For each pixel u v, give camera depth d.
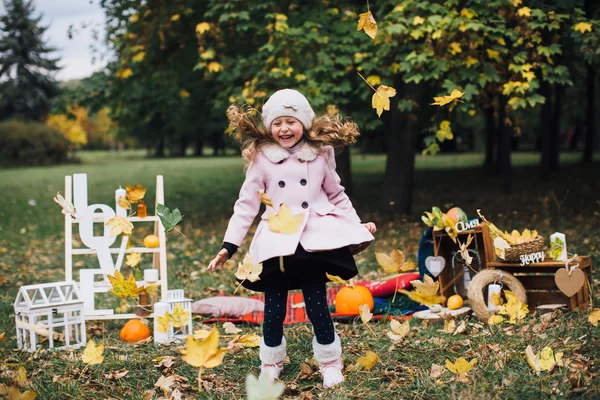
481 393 2.70
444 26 7.11
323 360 3.10
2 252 8.38
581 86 23.03
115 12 9.94
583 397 2.60
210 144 53.84
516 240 4.35
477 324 4.01
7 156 35.09
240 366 3.40
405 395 2.85
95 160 43.78
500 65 7.85
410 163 10.78
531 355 2.88
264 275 3.09
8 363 3.53
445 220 4.27
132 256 4.31
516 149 41.25
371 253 7.20
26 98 43.97
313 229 3.02
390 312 4.54
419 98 8.59
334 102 8.45
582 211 9.97
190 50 10.16
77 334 4.00
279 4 8.86
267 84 8.34
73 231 10.50
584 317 3.88
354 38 8.61
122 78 10.04
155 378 3.30
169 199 15.38
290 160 3.16
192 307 4.79
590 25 6.73
